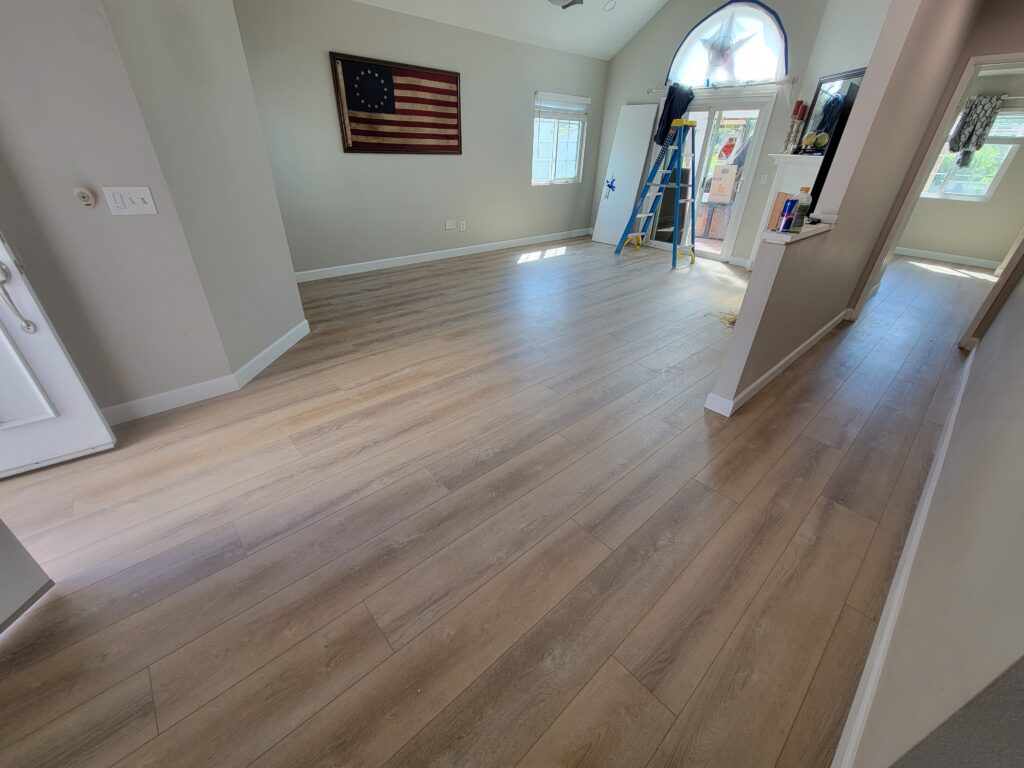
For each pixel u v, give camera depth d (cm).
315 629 126
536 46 509
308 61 374
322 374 268
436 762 99
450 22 435
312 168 409
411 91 435
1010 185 546
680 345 316
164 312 214
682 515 168
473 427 219
